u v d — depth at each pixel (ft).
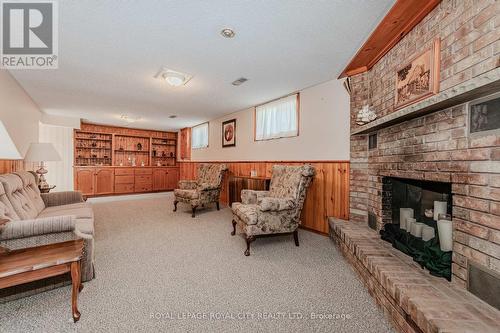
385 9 5.76
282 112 12.93
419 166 5.67
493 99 3.81
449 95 4.11
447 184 5.44
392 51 7.20
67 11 5.85
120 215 14.25
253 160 15.03
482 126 4.00
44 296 5.49
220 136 18.60
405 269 5.20
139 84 11.04
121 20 6.22
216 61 8.68
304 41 7.26
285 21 6.25
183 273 6.79
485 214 3.94
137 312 5.00
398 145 6.60
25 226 5.19
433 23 5.45
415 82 5.99
